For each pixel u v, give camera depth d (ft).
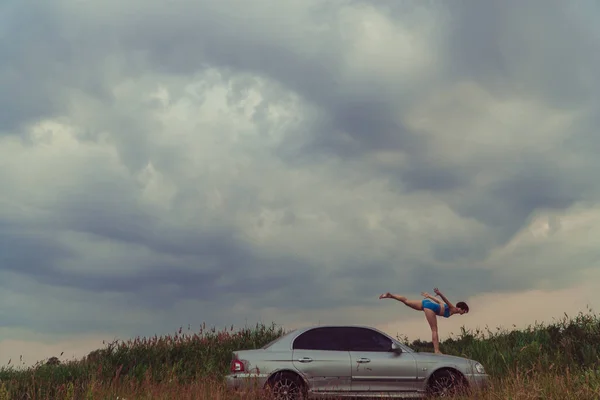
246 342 59.21
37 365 47.26
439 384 37.86
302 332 38.75
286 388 36.68
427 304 47.09
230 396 36.01
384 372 37.63
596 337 49.47
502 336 56.18
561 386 32.48
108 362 49.55
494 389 35.45
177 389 38.29
